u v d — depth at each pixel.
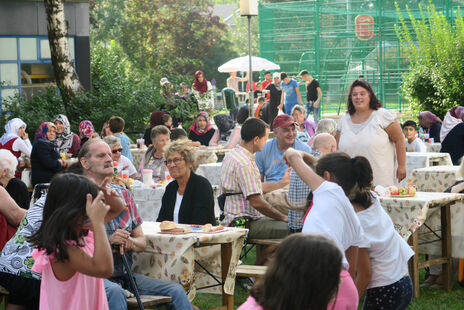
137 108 16.09
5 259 4.21
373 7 23.34
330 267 2.19
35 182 8.62
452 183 7.68
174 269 4.47
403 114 21.14
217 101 26.00
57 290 3.28
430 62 17.33
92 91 16.36
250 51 13.09
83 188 3.21
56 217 3.16
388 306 3.95
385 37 23.17
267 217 6.08
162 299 4.30
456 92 16.41
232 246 4.76
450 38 17.27
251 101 13.14
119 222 4.44
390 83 23.06
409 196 5.91
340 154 3.82
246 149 5.94
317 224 3.47
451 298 5.87
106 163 4.62
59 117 10.70
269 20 25.23
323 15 23.97
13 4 17.70
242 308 2.36
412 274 5.93
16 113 15.35
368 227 3.86
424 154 9.53
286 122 6.43
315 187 3.58
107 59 18.66
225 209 6.01
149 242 4.59
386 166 6.45
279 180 6.49
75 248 3.19
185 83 17.20
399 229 5.75
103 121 15.82
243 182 5.85
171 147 5.33
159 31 45.88
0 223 4.99
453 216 6.18
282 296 2.20
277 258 2.25
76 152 10.84
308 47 24.55
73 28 18.09
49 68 18.47
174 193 5.44
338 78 23.91
